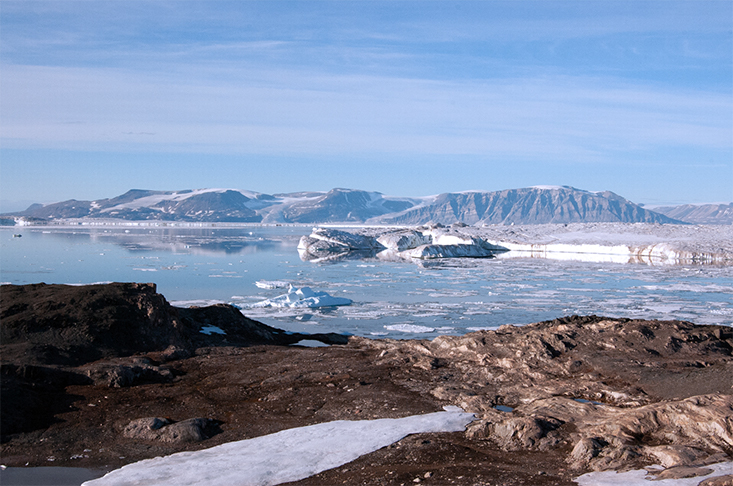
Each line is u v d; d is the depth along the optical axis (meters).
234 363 16.12
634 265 71.81
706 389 11.52
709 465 7.95
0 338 14.87
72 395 12.70
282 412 12.03
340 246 99.88
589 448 8.85
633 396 11.77
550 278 55.47
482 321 30.69
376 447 9.64
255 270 61.00
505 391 13.05
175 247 100.44
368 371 15.17
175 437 10.38
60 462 9.48
